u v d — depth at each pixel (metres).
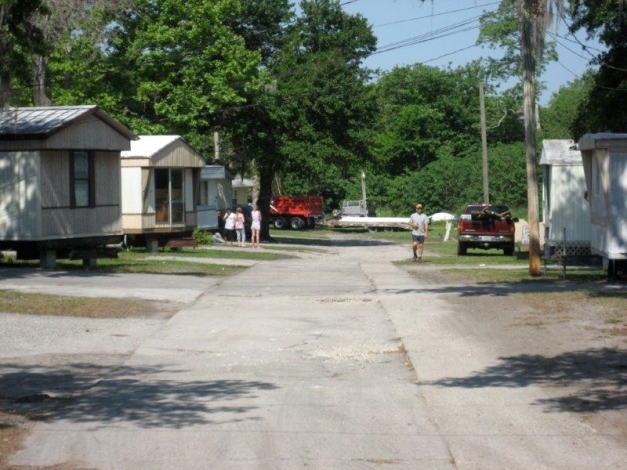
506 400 9.95
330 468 7.53
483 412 9.45
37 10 23.48
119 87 44.91
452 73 86.12
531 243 25.12
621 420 8.90
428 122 83.88
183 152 37.31
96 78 43.09
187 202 38.19
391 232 71.19
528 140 25.20
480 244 37.53
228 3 46.22
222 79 45.91
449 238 56.94
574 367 11.61
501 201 69.31
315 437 8.55
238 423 9.12
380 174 85.12
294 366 12.49
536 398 10.00
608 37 27.05
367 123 53.19
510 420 9.08
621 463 7.54
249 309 18.64
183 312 18.05
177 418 9.34
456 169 74.94
